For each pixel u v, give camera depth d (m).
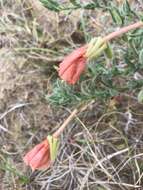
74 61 0.15
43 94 0.23
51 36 0.24
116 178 0.22
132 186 0.21
